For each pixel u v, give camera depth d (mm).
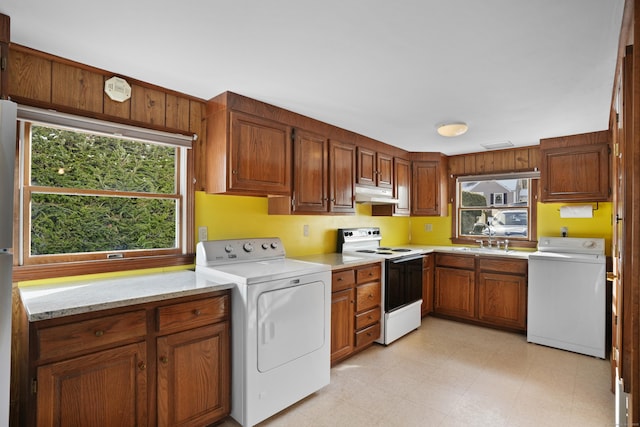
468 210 4574
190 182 2520
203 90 2359
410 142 3834
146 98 2279
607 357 3020
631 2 1324
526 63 1915
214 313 1976
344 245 3732
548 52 1786
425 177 4348
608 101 2484
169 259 2416
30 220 1923
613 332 2395
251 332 1984
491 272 3744
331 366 2828
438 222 4758
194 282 2045
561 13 1444
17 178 1860
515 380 2598
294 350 2217
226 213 2736
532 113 2775
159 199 2463
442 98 2473
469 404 2268
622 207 1729
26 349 1467
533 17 1479
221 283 2020
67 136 2078
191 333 1877
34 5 1409
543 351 3156
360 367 2811
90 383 1542
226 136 2373
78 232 2111
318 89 2330
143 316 1704
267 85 2266
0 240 1242
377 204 4207
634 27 1178
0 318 1257
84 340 1524
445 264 4102
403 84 2229
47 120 1872
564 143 3492
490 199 4383
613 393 2383
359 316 3020
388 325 3275
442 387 2490
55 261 2002
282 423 2066
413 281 3666
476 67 1974
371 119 2988
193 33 1632
